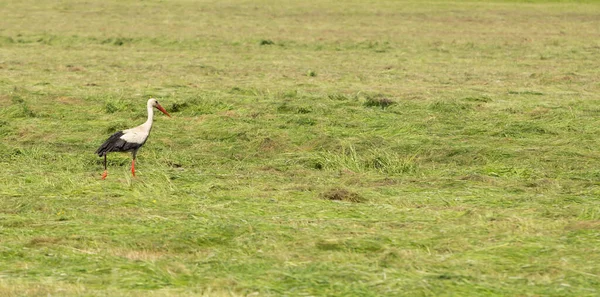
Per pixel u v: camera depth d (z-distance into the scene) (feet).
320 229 139.85
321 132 237.25
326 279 112.06
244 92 316.81
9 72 373.40
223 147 225.15
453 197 167.73
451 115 265.75
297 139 229.86
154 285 111.14
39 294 106.01
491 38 589.73
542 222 145.48
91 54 462.60
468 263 120.67
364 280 112.16
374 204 160.86
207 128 245.24
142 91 316.19
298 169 199.41
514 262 122.01
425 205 161.38
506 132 235.81
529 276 115.03
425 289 108.06
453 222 146.41
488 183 183.21
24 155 212.02
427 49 510.99
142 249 128.57
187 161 209.67
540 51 500.33
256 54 475.72
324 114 263.90
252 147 224.12
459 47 525.75
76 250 126.93
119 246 129.49
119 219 146.51
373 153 210.38
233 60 443.73
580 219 147.64
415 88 336.08
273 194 168.66
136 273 115.65
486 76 381.81
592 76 378.12
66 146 227.20
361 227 141.59
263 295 106.32
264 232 135.85
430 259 123.13
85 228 140.46
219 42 534.78
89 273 116.16
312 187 174.50
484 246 130.21
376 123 250.37
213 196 167.02
